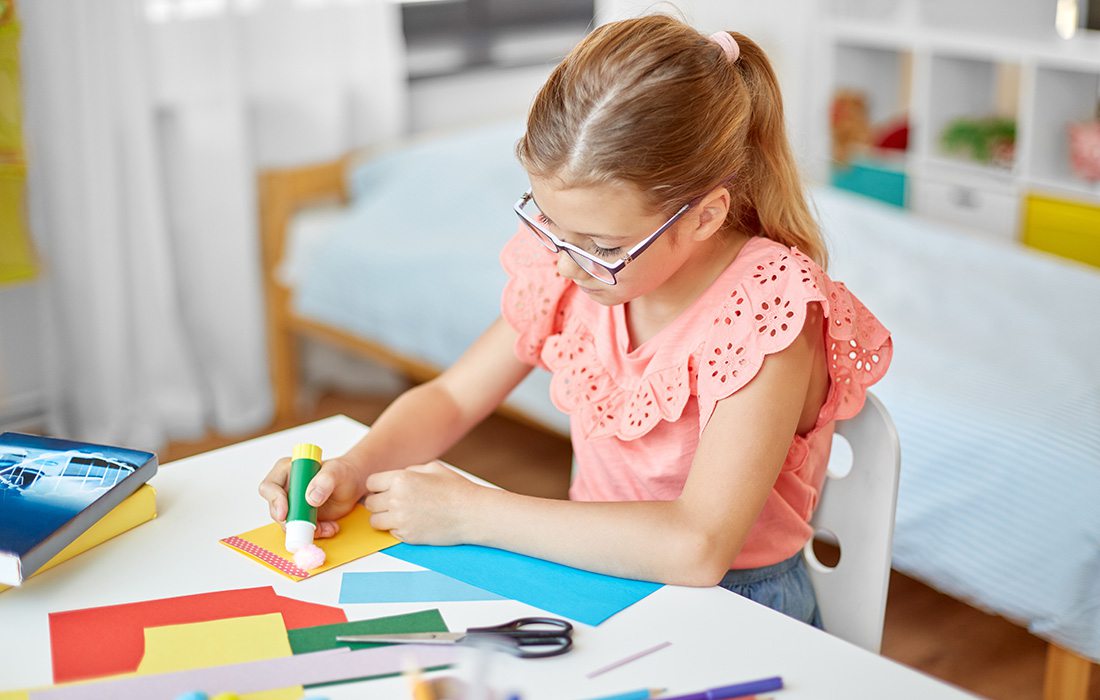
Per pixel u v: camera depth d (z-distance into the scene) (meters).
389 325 2.64
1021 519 1.72
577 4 3.53
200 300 2.86
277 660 0.89
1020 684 1.93
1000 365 2.00
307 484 1.09
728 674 0.87
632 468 1.17
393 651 0.90
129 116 2.60
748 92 1.08
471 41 3.34
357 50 2.95
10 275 2.43
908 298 2.31
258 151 2.87
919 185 3.21
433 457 1.26
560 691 0.85
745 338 1.06
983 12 3.18
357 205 2.87
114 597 0.97
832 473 1.19
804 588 1.20
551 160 0.98
